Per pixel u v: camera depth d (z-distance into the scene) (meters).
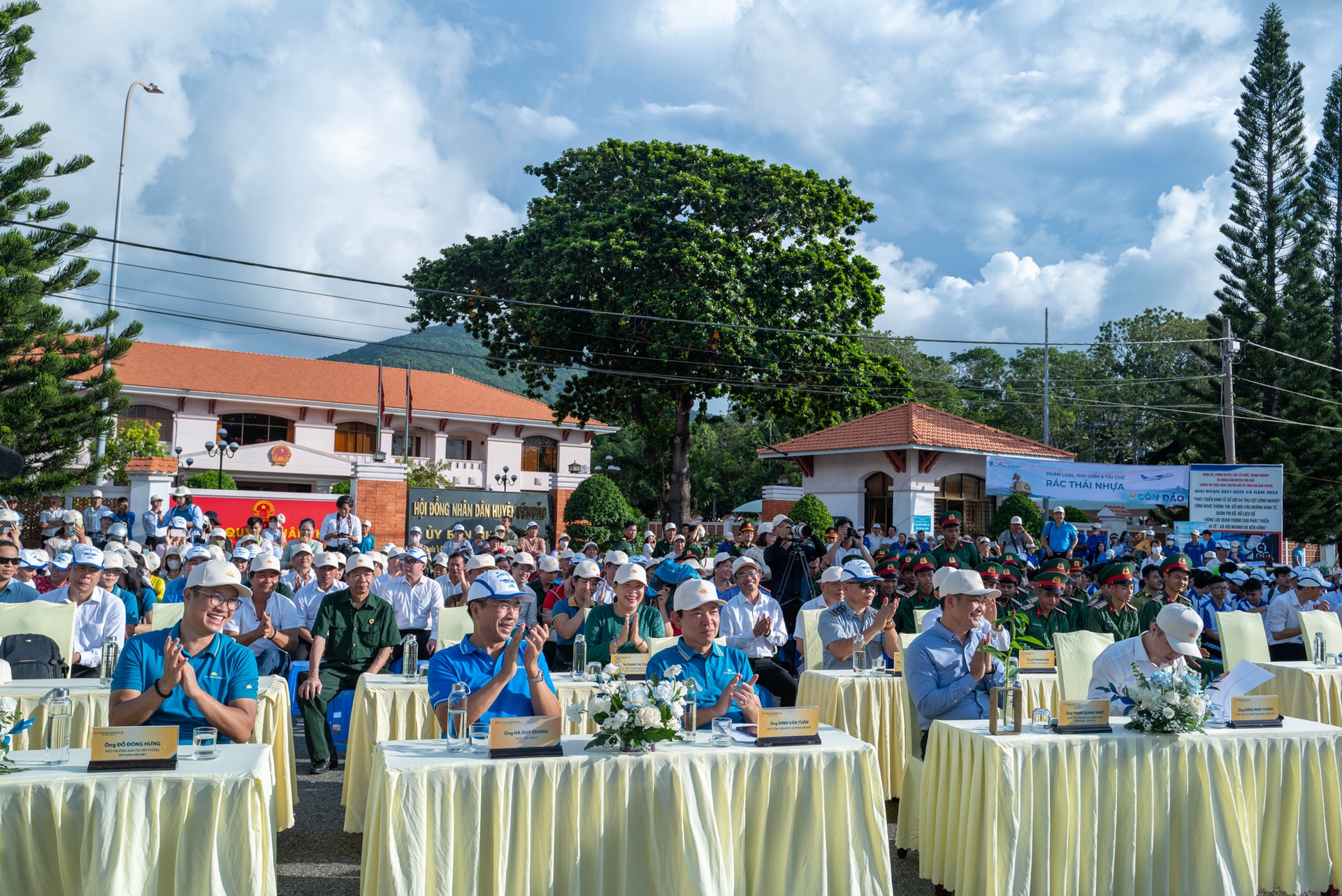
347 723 8.44
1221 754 5.30
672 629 9.57
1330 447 32.72
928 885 5.86
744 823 4.63
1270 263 33.75
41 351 20.53
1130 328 59.28
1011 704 5.19
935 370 60.84
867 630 7.88
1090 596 11.97
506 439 44.28
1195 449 36.38
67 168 19.20
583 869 4.41
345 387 41.78
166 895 4.06
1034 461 23.09
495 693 5.07
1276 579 11.77
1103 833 5.10
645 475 36.28
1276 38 33.06
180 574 12.16
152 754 4.20
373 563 8.41
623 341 30.81
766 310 30.08
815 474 31.33
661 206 30.34
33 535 23.14
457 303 32.91
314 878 5.79
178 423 37.69
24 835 3.98
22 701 6.17
